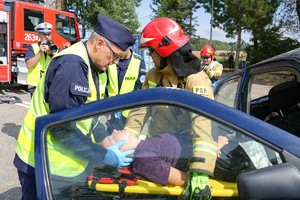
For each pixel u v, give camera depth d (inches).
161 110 63.6
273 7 843.4
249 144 59.4
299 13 830.5
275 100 112.8
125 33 78.5
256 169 58.3
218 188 61.7
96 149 66.6
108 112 65.6
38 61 207.2
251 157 59.9
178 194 62.9
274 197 53.0
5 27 383.9
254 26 858.8
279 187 53.0
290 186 52.9
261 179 53.5
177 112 62.8
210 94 80.2
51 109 74.7
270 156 58.3
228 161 62.2
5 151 204.4
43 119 68.1
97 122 66.1
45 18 416.8
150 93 64.4
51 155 66.6
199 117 61.5
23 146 80.0
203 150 61.1
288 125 105.2
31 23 407.2
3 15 379.9
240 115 60.7
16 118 287.0
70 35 450.0
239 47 933.2
